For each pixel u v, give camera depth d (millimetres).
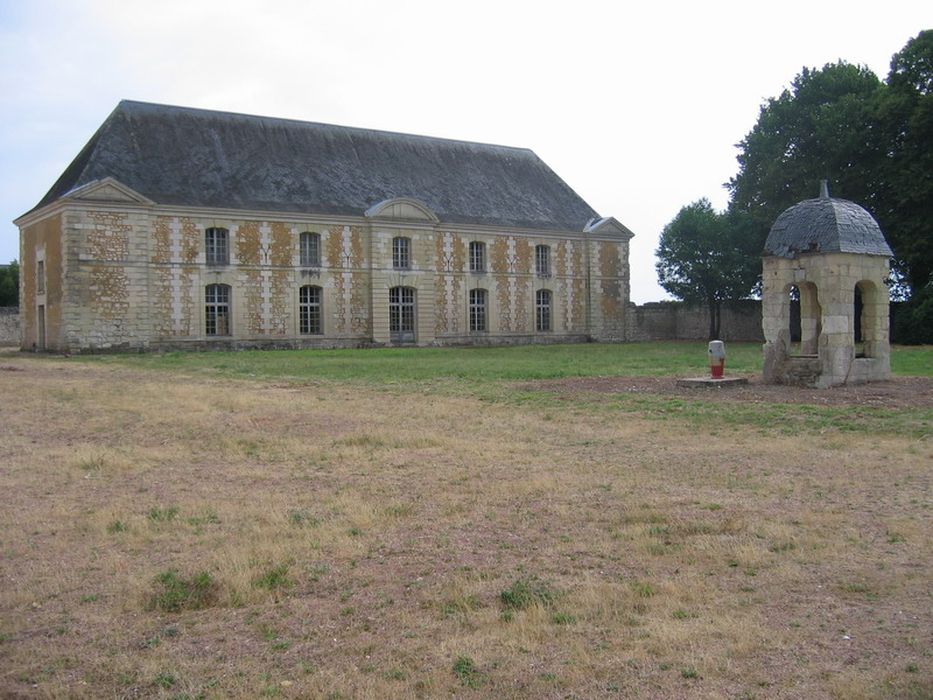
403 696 4516
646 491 8859
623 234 54438
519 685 4625
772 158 47469
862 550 6750
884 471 9633
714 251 52688
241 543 7176
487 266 49438
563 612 5547
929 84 40344
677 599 5766
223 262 41156
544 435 12688
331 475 9945
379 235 45438
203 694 4574
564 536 7254
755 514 7852
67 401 17375
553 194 54312
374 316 45344
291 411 15688
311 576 6352
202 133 42938
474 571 6406
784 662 4816
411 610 5688
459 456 11031
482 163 52719
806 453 10844
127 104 41719
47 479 9805
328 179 45406
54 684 4730
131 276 38781
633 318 55375
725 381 18719
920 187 38812
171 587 6016
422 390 19500
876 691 4438
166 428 13672
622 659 4887
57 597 6062
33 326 42281
